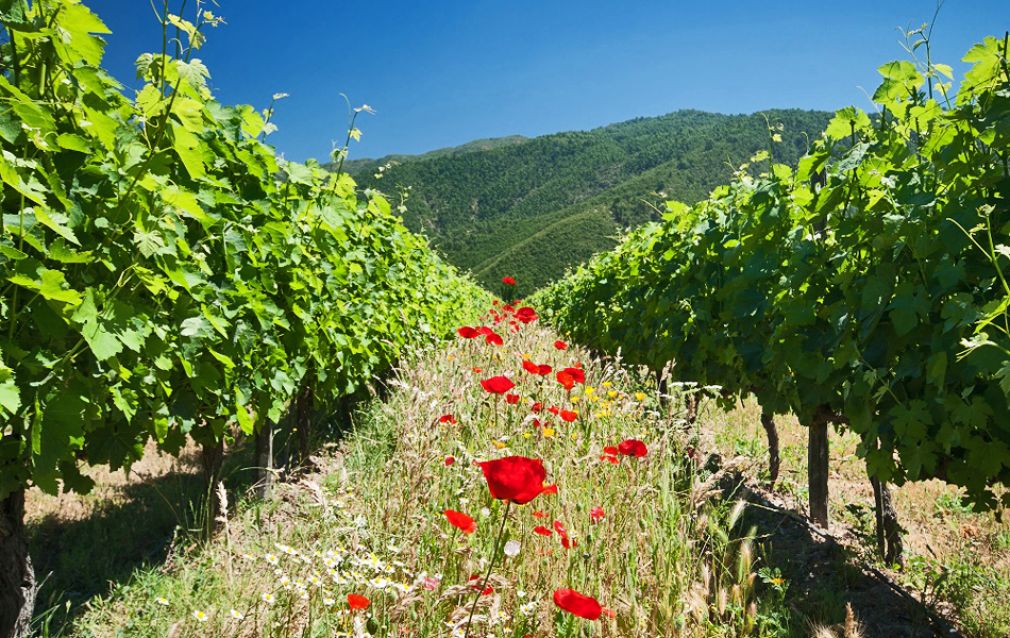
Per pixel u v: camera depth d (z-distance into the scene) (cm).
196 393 319
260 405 406
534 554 250
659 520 266
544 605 225
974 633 304
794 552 382
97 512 467
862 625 302
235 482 521
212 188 348
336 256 525
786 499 476
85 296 218
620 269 813
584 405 343
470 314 1546
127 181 239
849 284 316
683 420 330
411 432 276
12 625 245
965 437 261
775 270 398
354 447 452
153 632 239
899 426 281
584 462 291
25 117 190
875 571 356
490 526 258
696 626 231
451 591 181
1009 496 273
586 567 236
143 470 563
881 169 304
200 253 327
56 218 210
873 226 304
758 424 662
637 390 444
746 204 424
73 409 214
